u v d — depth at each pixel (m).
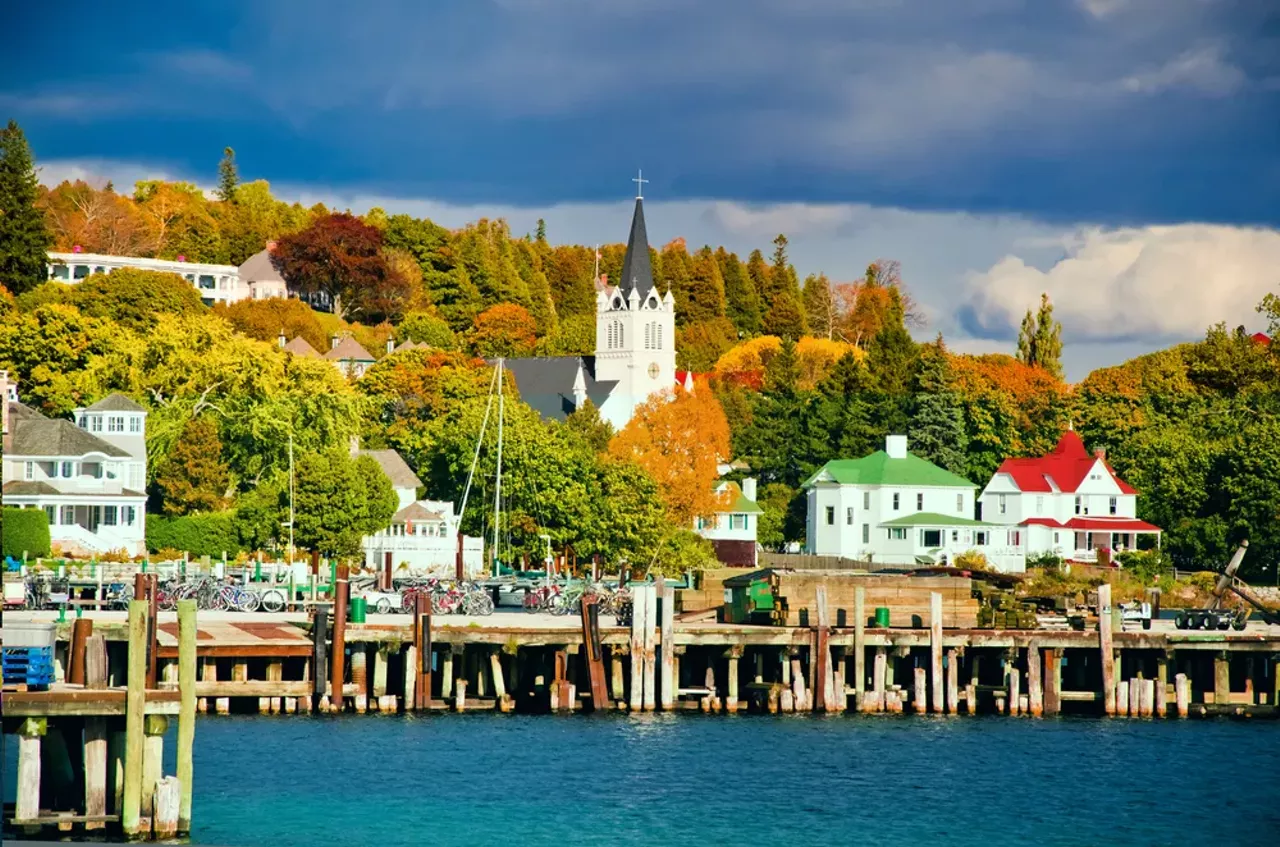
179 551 155.38
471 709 96.94
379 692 96.44
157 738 64.69
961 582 104.25
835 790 84.19
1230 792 85.69
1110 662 102.81
